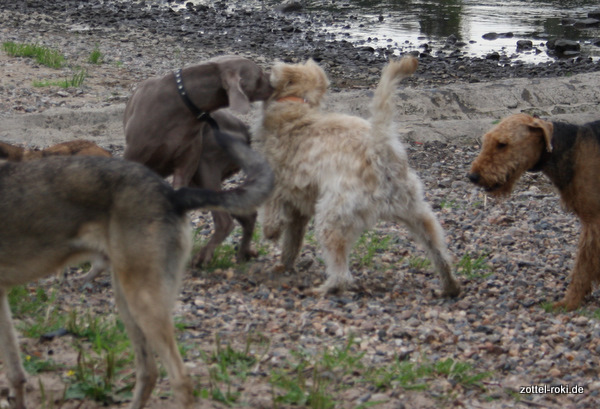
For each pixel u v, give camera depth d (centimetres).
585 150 784
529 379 654
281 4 3366
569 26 3094
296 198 824
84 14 2852
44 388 572
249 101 839
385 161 767
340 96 1636
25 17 2681
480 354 694
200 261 866
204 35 2633
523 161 788
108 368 581
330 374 624
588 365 676
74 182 510
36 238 511
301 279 859
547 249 1007
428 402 601
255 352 655
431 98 1686
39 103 1580
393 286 860
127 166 520
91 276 788
